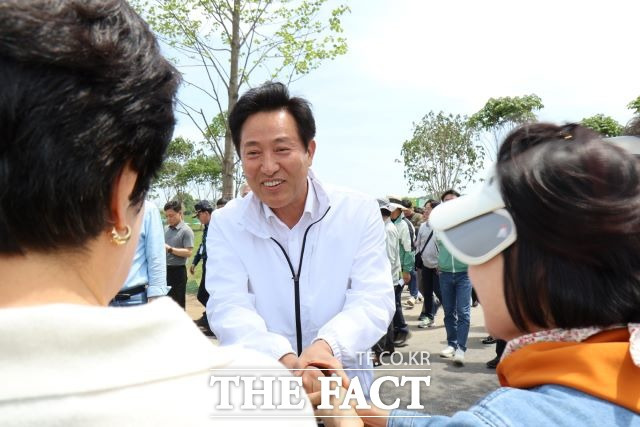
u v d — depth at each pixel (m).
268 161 1.93
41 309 0.59
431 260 7.63
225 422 0.69
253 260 2.05
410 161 38.09
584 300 0.88
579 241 0.87
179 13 9.81
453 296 5.88
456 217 1.03
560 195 0.88
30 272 0.66
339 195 2.09
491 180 1.02
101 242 0.71
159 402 0.63
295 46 10.05
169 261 7.09
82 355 0.60
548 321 0.95
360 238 2.05
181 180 44.72
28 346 0.57
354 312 1.91
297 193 1.99
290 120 1.96
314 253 2.04
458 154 36.62
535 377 0.90
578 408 0.82
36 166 0.62
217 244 2.11
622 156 0.93
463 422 0.88
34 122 0.62
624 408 0.81
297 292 2.03
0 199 0.62
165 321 0.68
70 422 0.57
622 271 0.88
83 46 0.64
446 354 5.93
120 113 0.67
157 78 0.73
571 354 0.87
